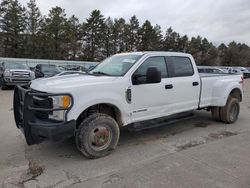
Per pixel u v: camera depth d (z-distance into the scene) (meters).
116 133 4.41
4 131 5.81
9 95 12.14
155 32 75.94
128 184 3.38
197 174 3.65
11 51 55.22
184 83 5.46
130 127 4.80
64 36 59.00
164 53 5.27
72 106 3.87
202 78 5.95
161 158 4.25
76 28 64.62
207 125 6.45
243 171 3.75
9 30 54.88
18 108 4.58
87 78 4.33
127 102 4.51
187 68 5.68
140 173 3.70
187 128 6.16
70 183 3.43
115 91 4.34
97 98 4.10
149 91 4.80
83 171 3.78
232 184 3.37
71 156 4.35
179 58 5.54
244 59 98.81
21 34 56.47
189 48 89.44
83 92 3.98
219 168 3.85
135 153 4.48
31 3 58.09
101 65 5.43
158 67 5.10
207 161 4.12
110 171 3.77
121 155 4.39
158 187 3.30
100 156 4.27
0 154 4.45
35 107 3.95
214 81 6.30
